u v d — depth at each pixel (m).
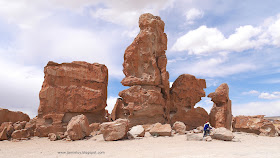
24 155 10.40
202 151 9.86
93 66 21.12
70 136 16.19
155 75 21.44
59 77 20.02
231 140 14.25
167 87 22.55
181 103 23.03
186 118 22.62
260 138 16.17
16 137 17.27
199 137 14.58
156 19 22.55
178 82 23.36
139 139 15.16
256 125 19.16
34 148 12.89
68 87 19.98
